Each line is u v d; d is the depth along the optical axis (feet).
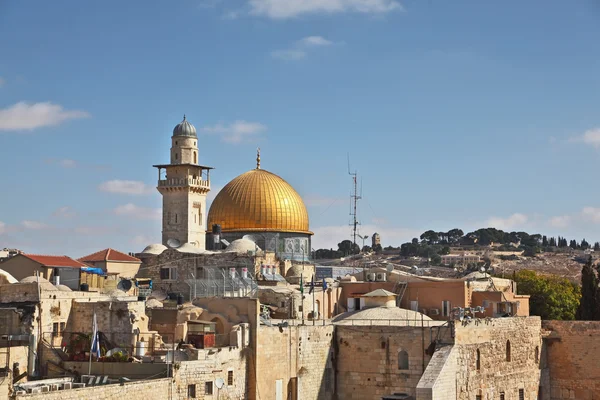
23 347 292.20
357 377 356.79
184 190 500.74
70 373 292.61
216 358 302.45
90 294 332.19
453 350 338.54
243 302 335.88
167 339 335.26
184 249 450.30
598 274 490.49
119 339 313.12
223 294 393.91
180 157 504.84
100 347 305.32
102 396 252.42
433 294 406.21
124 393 260.21
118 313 314.35
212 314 339.57
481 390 356.79
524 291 520.01
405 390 346.95
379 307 382.63
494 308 407.03
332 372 359.87
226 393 305.94
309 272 465.06
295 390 340.18
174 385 281.74
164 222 503.20
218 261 431.43
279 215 487.20
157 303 373.20
